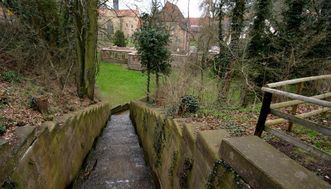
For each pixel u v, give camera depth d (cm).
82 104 828
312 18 994
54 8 948
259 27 1048
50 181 398
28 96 550
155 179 597
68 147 512
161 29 1162
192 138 385
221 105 648
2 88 539
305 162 279
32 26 809
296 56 930
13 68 710
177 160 451
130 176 623
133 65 2064
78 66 905
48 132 405
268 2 1011
